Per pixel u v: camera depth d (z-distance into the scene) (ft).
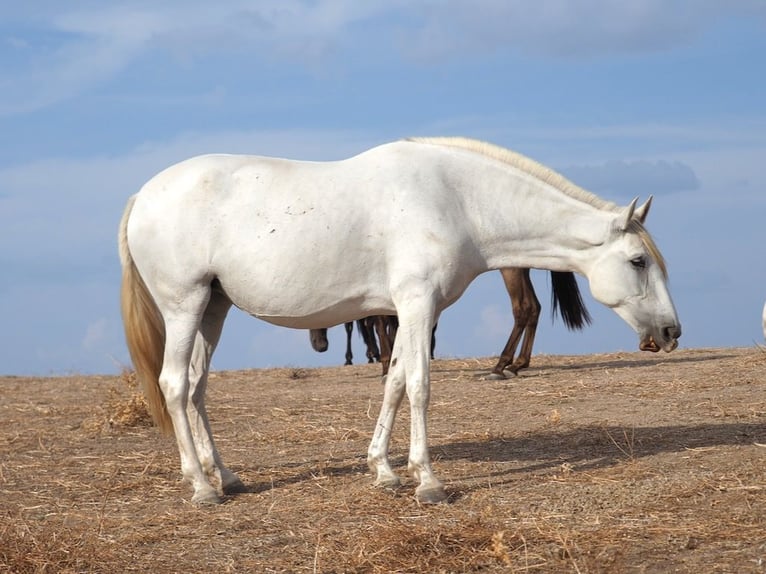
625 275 20.84
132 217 20.49
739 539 15.57
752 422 26.32
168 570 15.66
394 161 20.35
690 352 48.75
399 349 20.49
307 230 19.57
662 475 20.18
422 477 19.57
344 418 31.60
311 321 20.40
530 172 21.06
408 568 15.15
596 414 29.63
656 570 14.38
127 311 21.02
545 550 15.60
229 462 24.79
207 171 20.06
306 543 16.80
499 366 40.11
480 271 21.11
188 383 20.61
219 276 20.10
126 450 27.17
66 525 18.78
